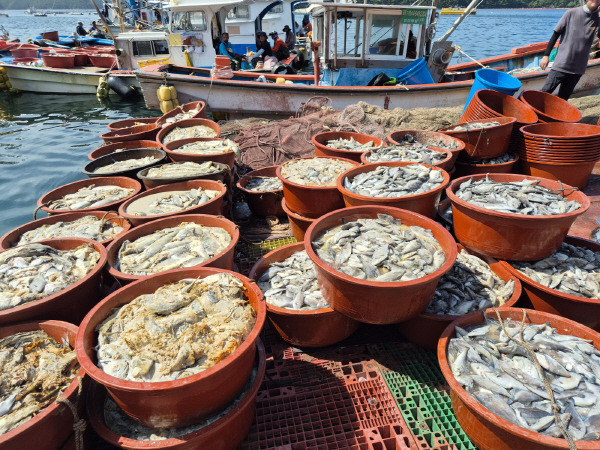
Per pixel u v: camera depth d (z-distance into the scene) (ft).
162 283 7.77
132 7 72.18
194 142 17.13
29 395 6.08
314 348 8.99
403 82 27.37
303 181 12.26
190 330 6.39
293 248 10.27
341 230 8.79
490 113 15.24
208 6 37.06
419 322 8.30
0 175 24.44
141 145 17.61
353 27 26.40
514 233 8.34
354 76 27.91
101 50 55.57
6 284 8.04
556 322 7.16
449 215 11.36
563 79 19.70
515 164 14.73
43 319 7.63
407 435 6.93
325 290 7.90
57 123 37.32
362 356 8.73
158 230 10.36
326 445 6.89
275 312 8.27
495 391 6.10
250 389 6.56
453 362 6.70
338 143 15.38
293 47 50.19
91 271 8.40
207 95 29.81
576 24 18.38
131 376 5.86
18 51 53.72
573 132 13.94
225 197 13.62
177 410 5.79
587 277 8.09
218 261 8.83
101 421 6.25
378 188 10.42
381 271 7.54
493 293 8.38
